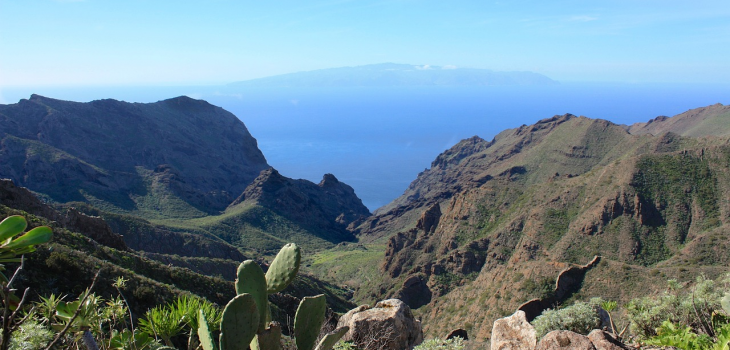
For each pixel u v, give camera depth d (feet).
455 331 106.52
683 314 33.81
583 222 251.60
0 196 130.31
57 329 16.84
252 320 15.93
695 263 187.21
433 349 31.78
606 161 496.23
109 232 158.20
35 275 63.00
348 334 39.93
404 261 323.98
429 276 280.31
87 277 69.36
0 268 14.08
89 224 153.79
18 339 15.48
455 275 273.13
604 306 36.55
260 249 456.45
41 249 69.46
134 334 18.79
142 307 72.02
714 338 27.99
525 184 535.60
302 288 207.82
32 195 139.23
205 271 207.92
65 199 454.81
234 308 15.66
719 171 248.73
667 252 223.71
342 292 317.83
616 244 234.38
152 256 185.37
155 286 80.07
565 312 37.91
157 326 19.16
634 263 223.30
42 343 16.08
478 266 273.13
